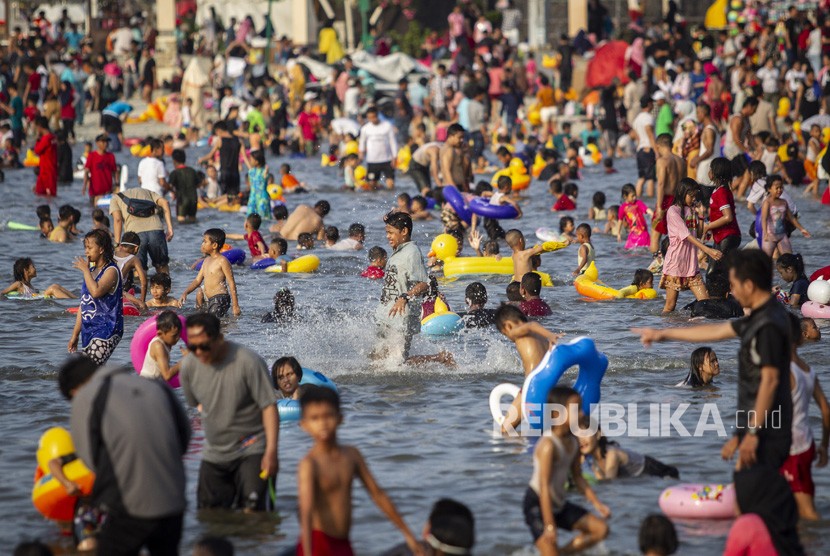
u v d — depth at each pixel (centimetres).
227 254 5766
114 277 3519
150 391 2005
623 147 11106
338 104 12962
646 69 12006
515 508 2477
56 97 11662
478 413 3231
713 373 3434
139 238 5128
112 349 3544
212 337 2419
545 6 14238
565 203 7656
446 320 4322
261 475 2469
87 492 2295
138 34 14675
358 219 7506
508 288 4641
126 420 1962
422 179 7712
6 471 2780
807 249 5831
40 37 13512
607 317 4494
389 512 1997
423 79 12812
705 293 4538
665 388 3444
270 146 12075
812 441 2338
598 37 13962
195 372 2470
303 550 1930
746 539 2083
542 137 11738
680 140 7069
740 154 7406
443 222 6344
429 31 15775
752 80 10662
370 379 3622
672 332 2270
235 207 7906
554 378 2923
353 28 16700
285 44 14488
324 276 5503
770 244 5206
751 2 12700
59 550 2297
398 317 3766
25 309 4719
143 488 1962
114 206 5334
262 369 2459
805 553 2150
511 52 13300
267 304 4825
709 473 2705
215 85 13525
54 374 3706
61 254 6062
